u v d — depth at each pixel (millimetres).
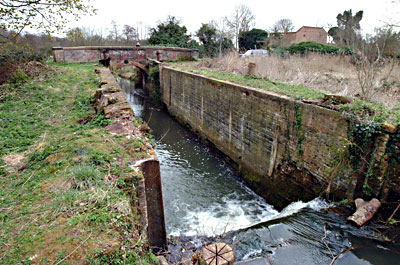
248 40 32000
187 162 12672
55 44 29781
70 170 4176
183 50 26094
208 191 10234
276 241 6320
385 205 6465
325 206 7336
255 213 8891
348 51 17000
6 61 11508
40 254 2676
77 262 2613
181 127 17953
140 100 24844
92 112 7836
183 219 8430
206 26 32312
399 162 6160
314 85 11750
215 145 13883
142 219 4242
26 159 4965
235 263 5703
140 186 4156
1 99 8945
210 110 14031
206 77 14188
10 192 3816
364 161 6645
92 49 22203
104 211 3354
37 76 12047
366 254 5625
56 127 6613
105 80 11773
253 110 10336
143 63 24797
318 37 32031
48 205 3453
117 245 2869
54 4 9219
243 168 11391
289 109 8570
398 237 5902
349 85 10969
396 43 12000
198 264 3332
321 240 6145
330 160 7375
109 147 4996
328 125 7320
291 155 8750
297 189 8656
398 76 11094
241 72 16359
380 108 7230
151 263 3346
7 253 2682
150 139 6008
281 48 23625
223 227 7969
